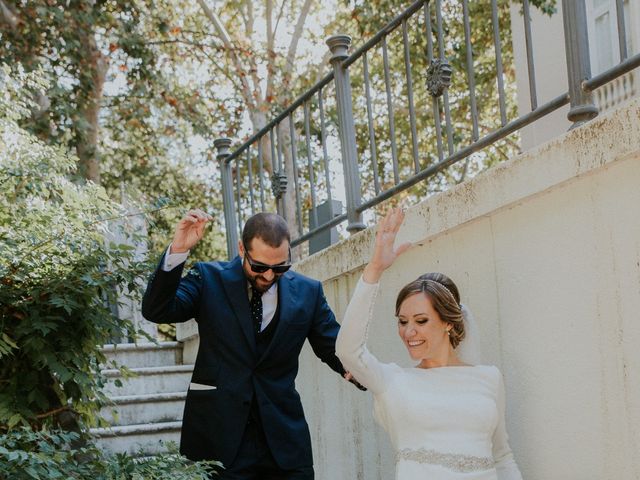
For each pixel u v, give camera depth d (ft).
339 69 13.73
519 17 24.94
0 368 12.17
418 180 11.50
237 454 9.84
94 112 40.22
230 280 10.26
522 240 9.28
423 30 34.06
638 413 7.70
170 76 49.67
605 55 21.97
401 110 48.75
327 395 13.82
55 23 34.65
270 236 9.61
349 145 13.52
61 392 12.17
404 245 8.53
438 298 8.46
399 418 8.29
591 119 8.84
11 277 11.53
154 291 9.39
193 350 19.86
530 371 9.15
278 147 16.75
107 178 48.52
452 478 7.95
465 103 47.06
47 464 8.56
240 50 49.57
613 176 7.98
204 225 9.39
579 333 8.43
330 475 13.71
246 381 9.98
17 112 14.90
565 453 8.63
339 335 8.38
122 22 37.88
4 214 12.12
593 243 8.23
